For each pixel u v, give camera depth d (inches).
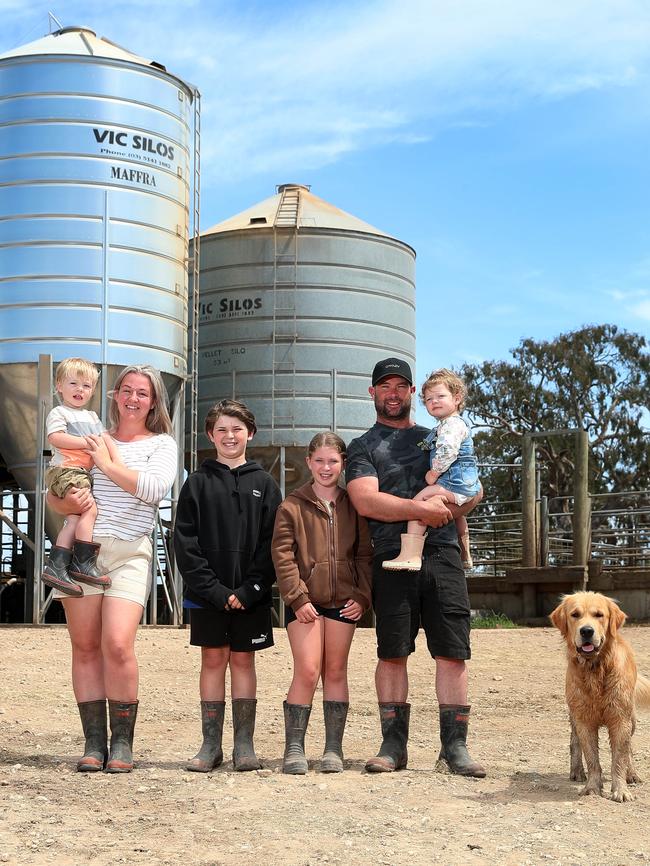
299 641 262.5
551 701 400.8
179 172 746.8
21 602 991.0
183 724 344.5
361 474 266.4
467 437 264.5
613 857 183.8
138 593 261.9
